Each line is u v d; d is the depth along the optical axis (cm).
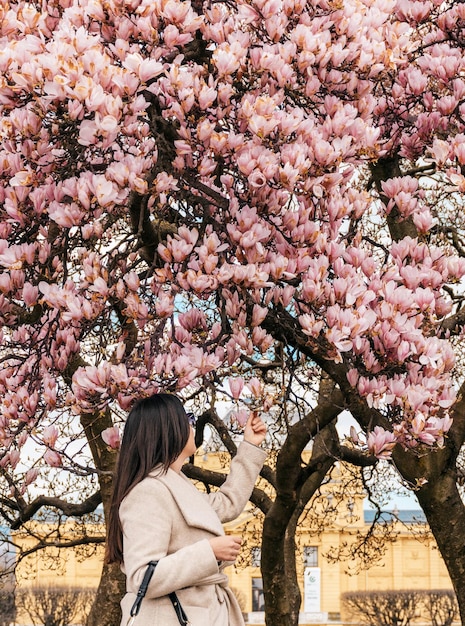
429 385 466
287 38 500
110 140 411
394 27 571
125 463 346
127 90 409
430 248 532
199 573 318
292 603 1082
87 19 455
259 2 471
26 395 510
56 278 517
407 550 4138
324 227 493
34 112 427
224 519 388
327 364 556
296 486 838
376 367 470
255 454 399
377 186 769
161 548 326
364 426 574
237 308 465
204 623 324
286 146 452
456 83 565
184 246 449
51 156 442
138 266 562
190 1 467
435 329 513
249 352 471
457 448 687
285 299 467
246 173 437
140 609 321
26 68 399
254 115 438
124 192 434
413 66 606
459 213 1125
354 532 3962
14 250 450
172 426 347
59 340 499
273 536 857
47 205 459
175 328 481
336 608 3953
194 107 461
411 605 3847
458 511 689
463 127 587
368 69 496
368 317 447
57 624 3534
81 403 461
